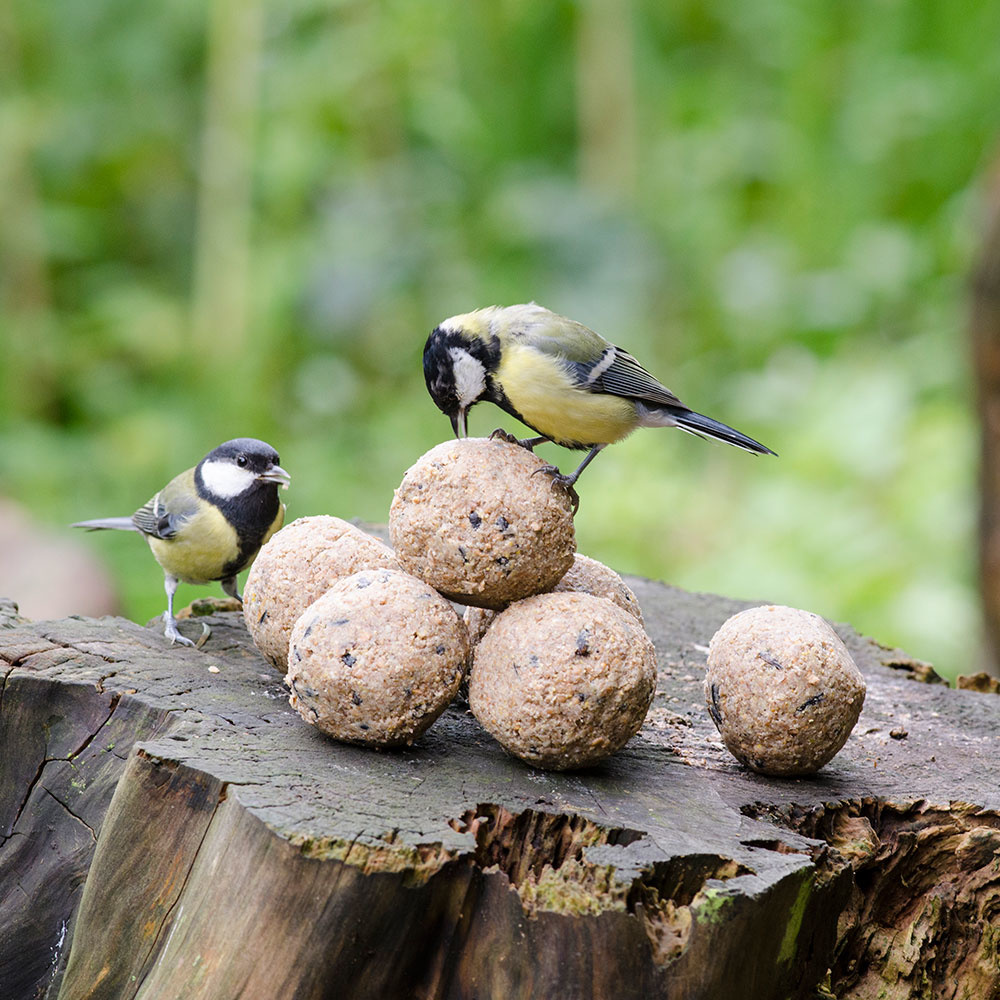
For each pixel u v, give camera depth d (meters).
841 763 4.93
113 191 13.63
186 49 13.81
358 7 13.13
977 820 4.50
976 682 6.37
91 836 4.50
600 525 10.95
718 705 4.59
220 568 6.09
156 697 4.65
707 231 13.41
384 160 13.53
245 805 3.76
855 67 13.28
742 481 11.37
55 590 8.52
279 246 12.80
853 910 4.42
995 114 12.80
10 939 4.52
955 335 11.60
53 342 12.49
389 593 4.31
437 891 3.67
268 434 12.23
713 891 3.60
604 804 4.16
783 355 12.67
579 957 3.62
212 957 3.69
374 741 4.34
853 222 13.06
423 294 12.88
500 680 4.26
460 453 4.42
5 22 13.20
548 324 5.24
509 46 14.26
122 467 11.58
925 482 10.47
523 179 13.90
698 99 14.26
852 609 9.70
